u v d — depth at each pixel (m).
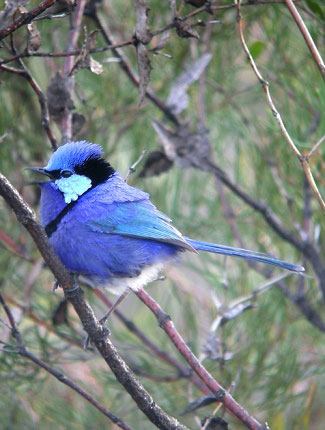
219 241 11.77
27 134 11.26
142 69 8.54
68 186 9.30
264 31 11.36
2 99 11.08
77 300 7.54
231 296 11.20
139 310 11.97
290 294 10.70
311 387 10.57
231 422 10.27
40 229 7.22
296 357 10.61
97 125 11.45
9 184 7.02
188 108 11.87
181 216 11.66
